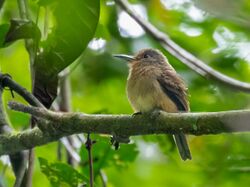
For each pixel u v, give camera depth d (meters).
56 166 9.61
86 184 9.60
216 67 15.53
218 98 14.67
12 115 13.00
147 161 15.98
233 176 13.93
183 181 15.82
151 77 10.69
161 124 7.38
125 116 7.58
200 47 15.83
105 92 16.52
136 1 15.34
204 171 14.71
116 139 7.79
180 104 11.01
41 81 8.43
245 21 9.59
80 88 16.47
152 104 10.52
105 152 10.81
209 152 14.12
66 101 12.67
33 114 7.67
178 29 15.83
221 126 6.99
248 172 13.66
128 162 11.38
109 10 15.02
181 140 10.10
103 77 16.23
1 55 15.49
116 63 15.97
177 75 11.30
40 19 13.63
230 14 7.52
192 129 7.20
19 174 8.41
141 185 15.94
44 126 7.79
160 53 12.17
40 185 13.33
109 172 14.89
